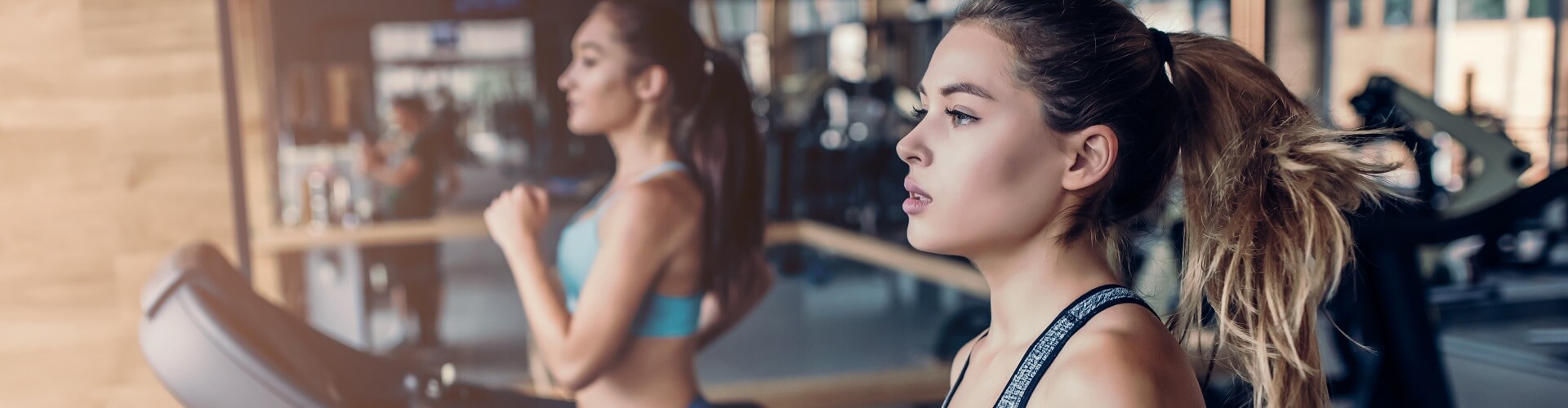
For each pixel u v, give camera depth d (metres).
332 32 4.13
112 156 1.77
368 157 3.90
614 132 1.96
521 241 1.96
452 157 4.19
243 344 1.18
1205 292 0.87
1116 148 0.76
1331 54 5.27
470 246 5.04
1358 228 2.30
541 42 4.89
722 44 2.06
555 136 4.82
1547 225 5.70
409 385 1.49
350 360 1.46
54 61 1.74
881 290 4.56
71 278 1.76
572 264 1.96
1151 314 0.74
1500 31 7.51
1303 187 0.79
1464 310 4.88
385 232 3.79
